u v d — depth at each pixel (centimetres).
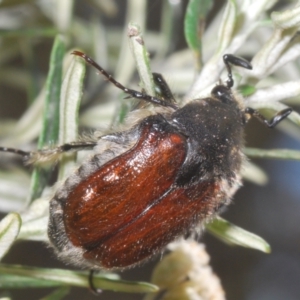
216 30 8
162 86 7
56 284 7
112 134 7
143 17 8
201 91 7
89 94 8
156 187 7
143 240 7
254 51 8
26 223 7
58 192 7
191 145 7
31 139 8
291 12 7
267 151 7
